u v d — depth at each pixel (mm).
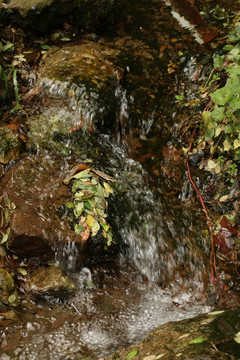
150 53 4504
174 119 4023
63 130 3672
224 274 3221
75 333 2689
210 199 3643
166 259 3254
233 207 3572
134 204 3410
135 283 3166
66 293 2920
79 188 3246
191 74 4270
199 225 3467
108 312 2887
